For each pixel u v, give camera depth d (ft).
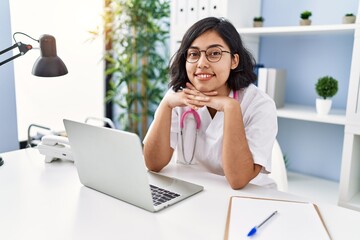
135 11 7.63
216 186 3.17
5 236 2.19
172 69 3.91
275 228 2.30
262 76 5.95
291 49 6.61
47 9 6.88
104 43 8.28
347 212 2.65
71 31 7.43
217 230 2.31
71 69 7.68
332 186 6.13
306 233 2.24
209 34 3.37
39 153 4.10
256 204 2.69
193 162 4.15
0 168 3.52
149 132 3.73
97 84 8.47
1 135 5.89
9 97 5.91
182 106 3.72
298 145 6.85
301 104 6.66
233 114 3.28
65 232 2.25
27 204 2.67
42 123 7.24
